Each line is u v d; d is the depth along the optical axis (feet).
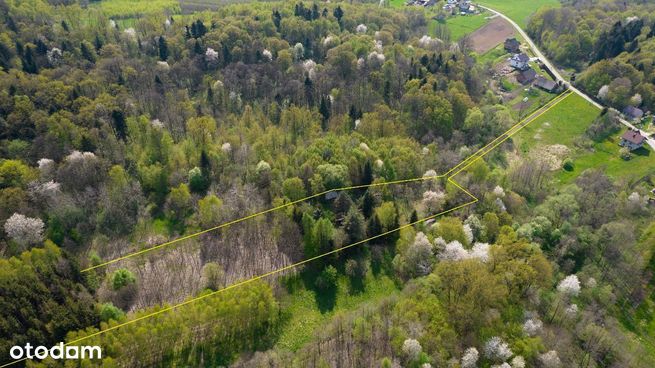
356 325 351.25
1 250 399.65
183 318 339.98
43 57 629.51
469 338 339.98
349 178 474.08
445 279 372.79
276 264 411.54
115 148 489.67
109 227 435.53
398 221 434.71
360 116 574.15
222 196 464.24
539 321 352.49
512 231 425.69
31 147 477.77
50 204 426.92
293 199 449.06
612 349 348.79
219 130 536.42
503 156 562.25
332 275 394.73
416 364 320.91
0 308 319.27
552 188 517.14
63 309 330.75
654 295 404.98
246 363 335.67
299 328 367.04
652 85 655.76
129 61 655.76
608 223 442.91
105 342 318.24
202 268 405.18
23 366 306.55
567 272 412.98
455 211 456.04
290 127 545.85
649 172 549.13
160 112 570.05
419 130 569.23
